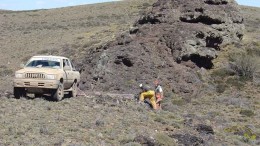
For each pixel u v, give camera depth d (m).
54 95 19.28
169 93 30.83
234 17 41.91
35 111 16.27
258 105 28.52
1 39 78.38
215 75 35.00
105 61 34.88
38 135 12.46
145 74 33.00
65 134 12.91
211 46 38.47
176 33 37.09
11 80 43.91
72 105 18.81
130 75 33.00
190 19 38.91
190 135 15.31
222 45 39.69
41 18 103.50
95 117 16.39
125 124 15.84
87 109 18.08
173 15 39.69
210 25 39.22
